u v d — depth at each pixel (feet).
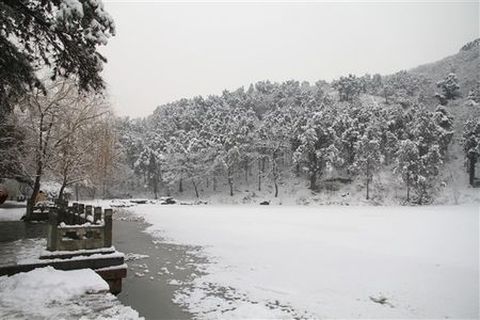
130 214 116.16
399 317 28.50
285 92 400.06
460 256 47.37
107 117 79.51
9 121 56.59
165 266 45.32
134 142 300.20
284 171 274.77
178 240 64.80
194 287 36.63
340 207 168.96
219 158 252.21
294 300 32.55
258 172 271.49
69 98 68.39
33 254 30.68
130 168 294.66
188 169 260.01
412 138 237.86
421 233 68.44
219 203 245.04
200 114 369.09
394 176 237.25
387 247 54.08
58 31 26.08
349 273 40.47
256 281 38.37
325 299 32.60
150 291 35.29
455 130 290.56
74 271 25.86
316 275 40.01
